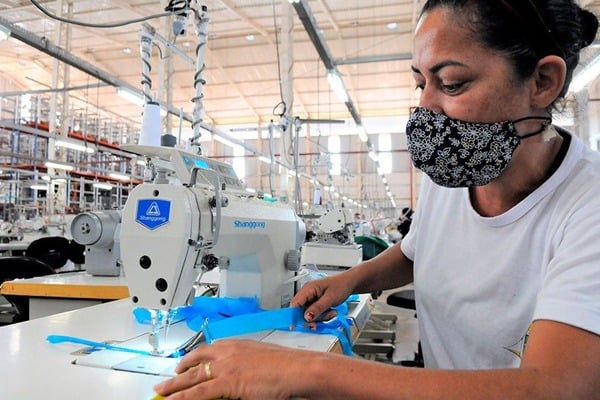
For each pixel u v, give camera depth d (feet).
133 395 2.41
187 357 1.99
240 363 1.78
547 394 1.45
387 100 47.03
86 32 32.48
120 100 43.80
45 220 21.53
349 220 12.30
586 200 2.10
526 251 2.40
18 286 7.16
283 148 17.38
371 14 31.30
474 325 2.66
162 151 3.82
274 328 3.69
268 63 39.19
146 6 27.89
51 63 37.68
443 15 2.04
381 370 1.61
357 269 3.77
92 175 32.45
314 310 3.59
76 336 3.54
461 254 2.78
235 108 48.32
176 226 3.20
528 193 2.43
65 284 7.11
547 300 1.71
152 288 3.21
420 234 3.22
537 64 2.05
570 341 1.55
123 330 3.77
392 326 14.06
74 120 35.76
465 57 2.02
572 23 2.12
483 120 2.14
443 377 1.54
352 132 51.21
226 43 36.40
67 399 2.34
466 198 2.78
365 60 27.25
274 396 1.67
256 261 4.38
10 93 24.32
